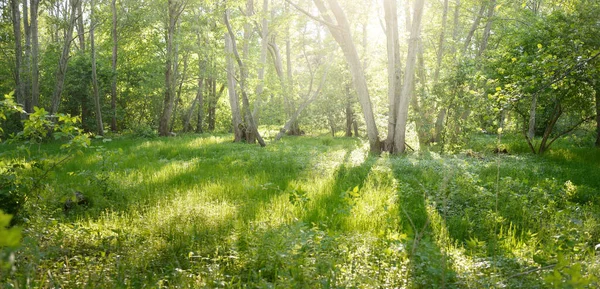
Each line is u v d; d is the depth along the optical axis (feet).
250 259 15.34
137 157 50.01
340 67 102.06
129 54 110.63
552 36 42.16
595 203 25.94
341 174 36.76
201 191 28.12
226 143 73.97
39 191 20.59
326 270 13.34
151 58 108.06
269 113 88.07
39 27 127.34
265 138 90.79
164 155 54.75
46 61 95.55
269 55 119.55
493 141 61.41
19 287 11.42
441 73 58.59
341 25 55.52
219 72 86.58
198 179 33.71
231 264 15.66
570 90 45.65
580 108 51.06
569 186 27.40
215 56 76.38
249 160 46.73
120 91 121.60
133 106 131.03
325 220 21.68
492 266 14.42
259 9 93.56
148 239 17.67
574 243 16.19
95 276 13.51
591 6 37.47
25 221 18.15
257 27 80.07
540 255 15.65
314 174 36.50
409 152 56.13
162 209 22.70
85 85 97.81
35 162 20.17
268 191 28.89
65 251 16.21
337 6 54.90
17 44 83.97
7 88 102.17
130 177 34.04
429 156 48.52
